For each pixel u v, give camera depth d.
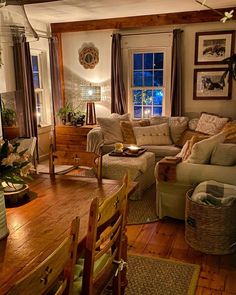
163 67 5.86
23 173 1.65
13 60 5.28
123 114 5.95
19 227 1.56
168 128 5.36
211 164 3.16
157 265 2.55
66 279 1.21
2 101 4.75
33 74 5.80
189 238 2.83
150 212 3.58
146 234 3.09
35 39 2.58
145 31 5.79
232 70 4.93
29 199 1.94
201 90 5.60
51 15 5.29
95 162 2.42
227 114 5.52
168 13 5.30
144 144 5.21
